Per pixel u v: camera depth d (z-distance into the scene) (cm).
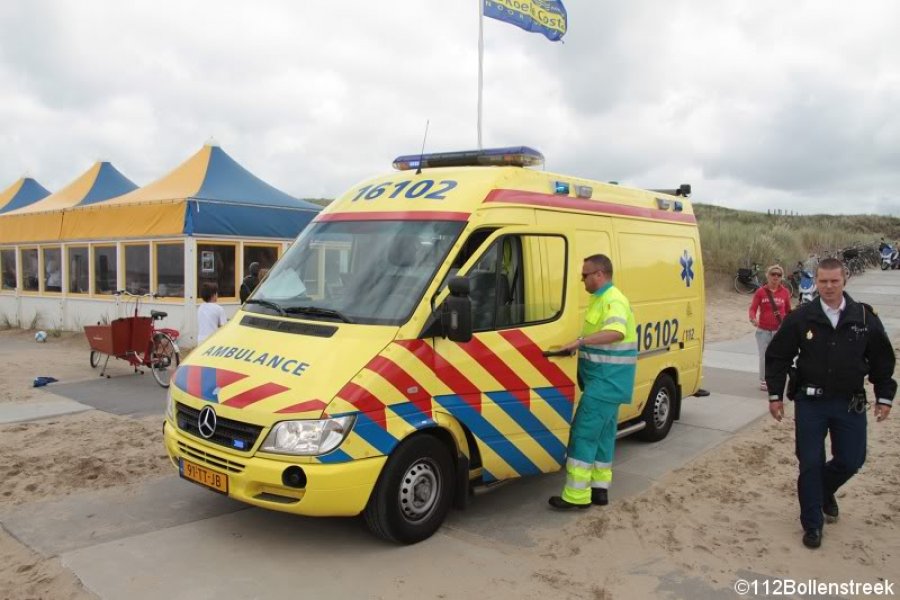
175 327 1338
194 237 1309
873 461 686
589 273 549
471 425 493
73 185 1834
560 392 554
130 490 575
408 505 466
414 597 407
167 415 512
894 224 6309
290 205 1476
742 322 1859
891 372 486
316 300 509
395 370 449
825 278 481
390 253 509
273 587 415
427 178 558
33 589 409
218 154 1542
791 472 656
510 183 543
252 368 465
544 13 1628
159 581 420
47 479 598
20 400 905
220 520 513
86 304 1557
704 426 830
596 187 646
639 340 694
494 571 442
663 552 479
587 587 425
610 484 614
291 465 421
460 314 449
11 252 1819
